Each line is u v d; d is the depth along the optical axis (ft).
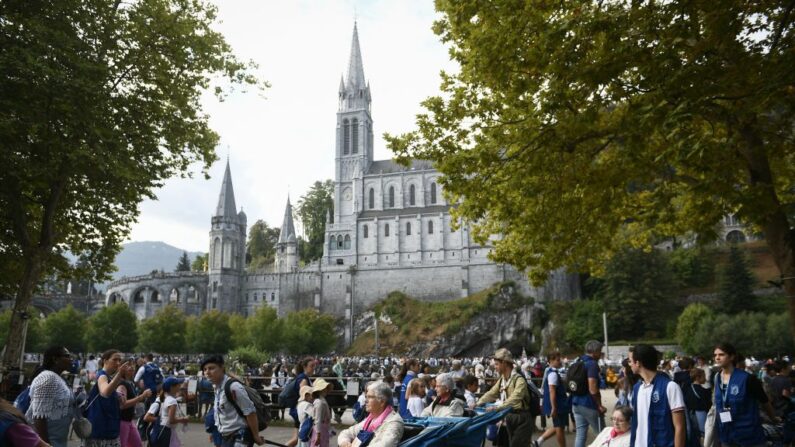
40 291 116.57
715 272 395.75
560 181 68.49
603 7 55.93
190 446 69.67
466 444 35.91
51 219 92.32
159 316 383.45
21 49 80.33
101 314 372.17
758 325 278.87
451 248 465.88
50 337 367.25
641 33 51.44
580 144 69.72
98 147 85.05
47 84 83.41
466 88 69.92
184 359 325.62
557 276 425.69
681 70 47.73
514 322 406.41
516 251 80.48
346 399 90.68
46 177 86.74
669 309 362.53
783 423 48.70
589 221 73.00
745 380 38.37
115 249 112.57
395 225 483.92
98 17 94.89
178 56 101.96
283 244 579.89
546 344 384.68
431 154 71.82
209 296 488.02
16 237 102.99
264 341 366.84
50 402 34.01
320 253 602.03
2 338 340.59
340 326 461.37
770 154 57.72
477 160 69.41
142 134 97.60
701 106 48.62
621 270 363.56
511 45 58.49
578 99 58.29
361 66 567.59
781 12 53.11
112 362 40.55
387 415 32.24
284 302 485.15
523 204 72.74
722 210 54.60
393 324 433.48
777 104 52.13
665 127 46.11
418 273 464.65
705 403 47.24
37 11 88.69
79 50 91.86
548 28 55.42
